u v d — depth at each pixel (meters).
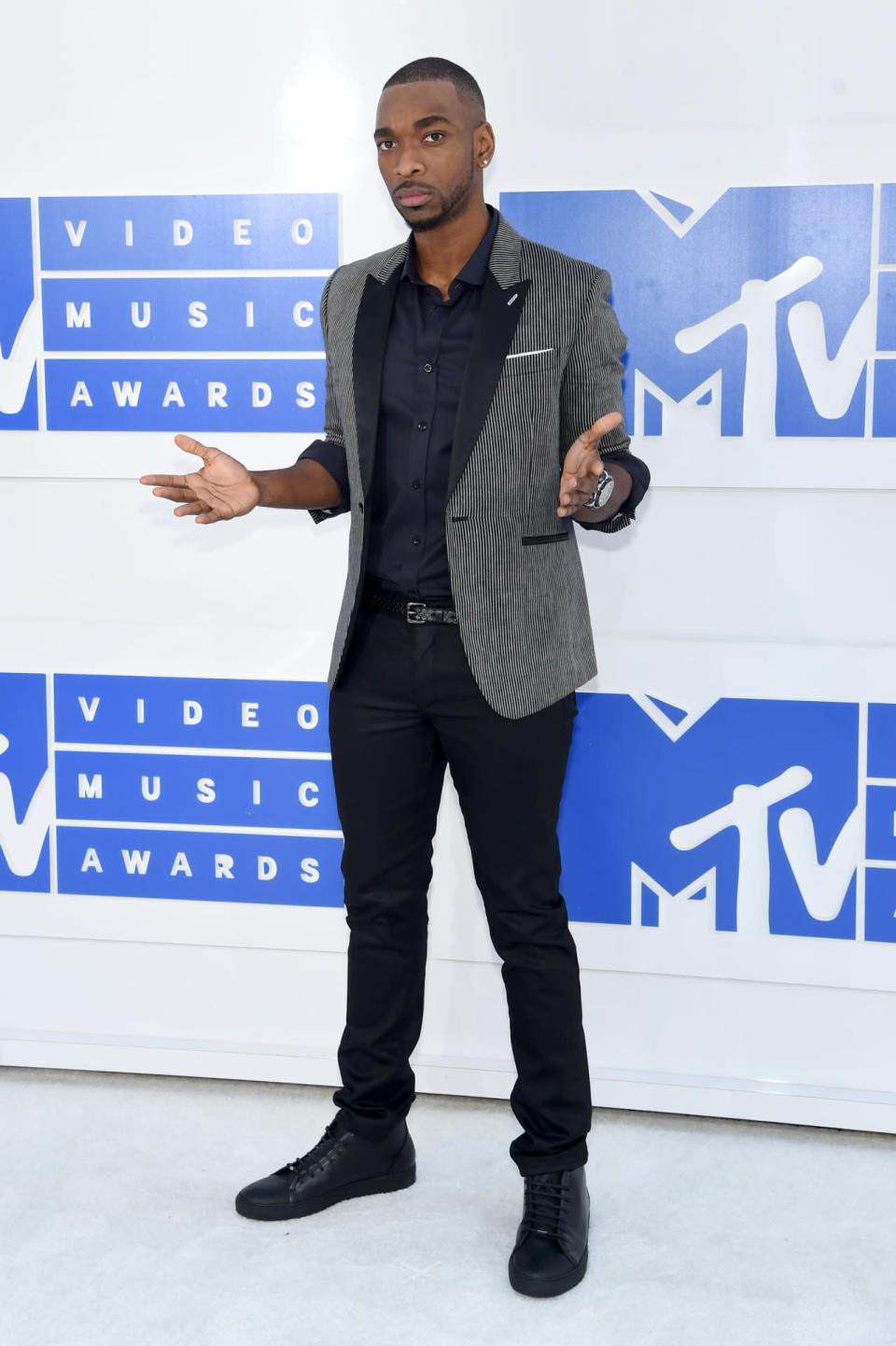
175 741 2.24
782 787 2.10
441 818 2.19
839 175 1.96
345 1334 1.60
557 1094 1.76
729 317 2.01
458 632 1.68
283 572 2.18
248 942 2.27
